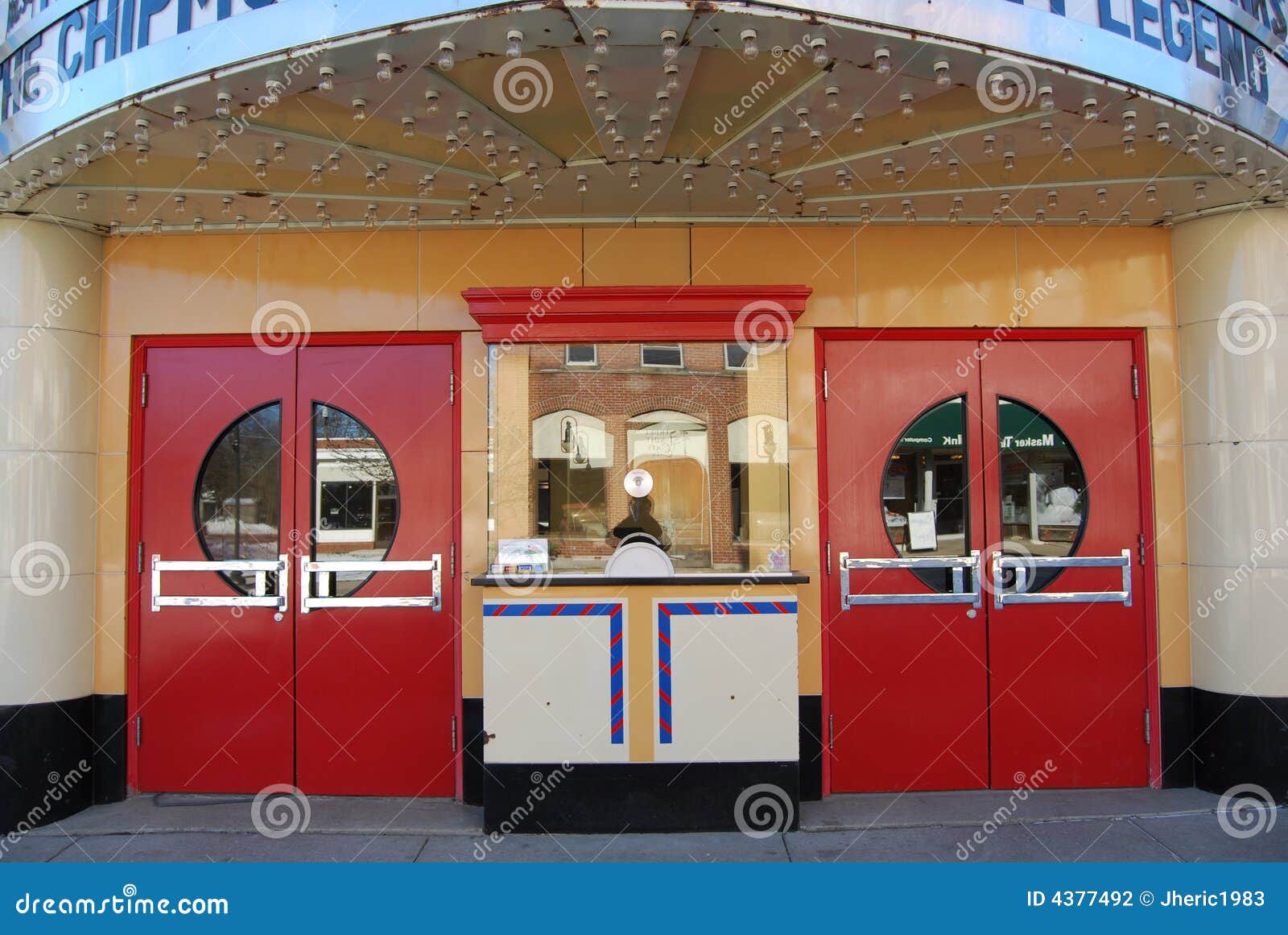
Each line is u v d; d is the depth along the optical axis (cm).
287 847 407
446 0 265
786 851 395
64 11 331
